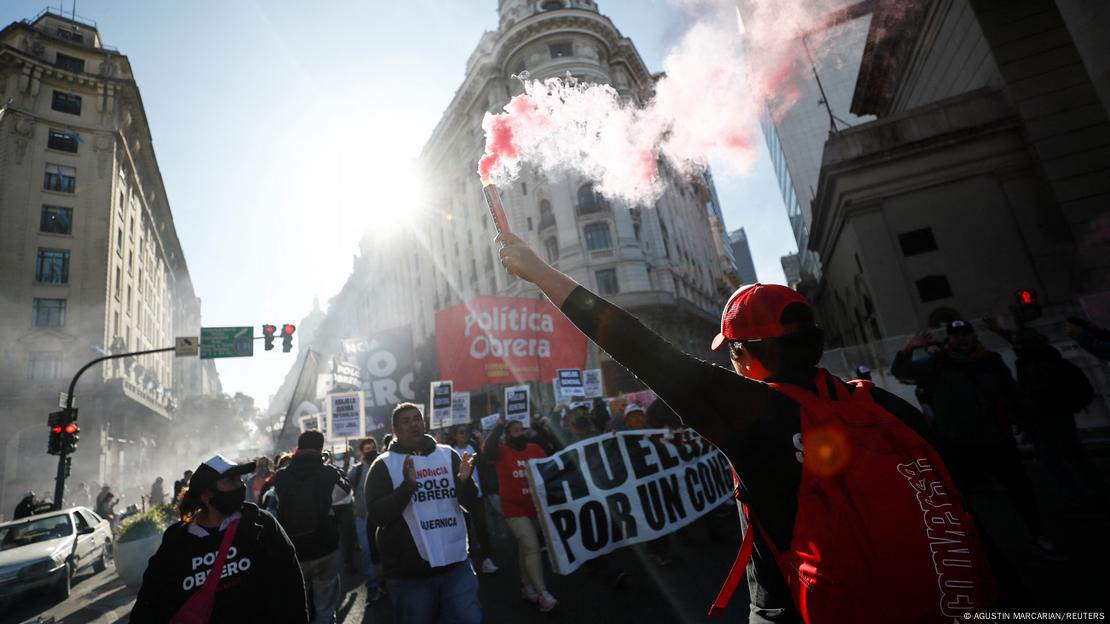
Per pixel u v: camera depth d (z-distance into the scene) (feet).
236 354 58.59
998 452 13.12
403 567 9.61
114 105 99.76
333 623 13.38
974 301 52.65
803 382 3.52
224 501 7.97
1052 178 48.55
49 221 89.35
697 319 103.04
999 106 54.03
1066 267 50.24
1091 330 15.16
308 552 12.92
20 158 88.28
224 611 7.56
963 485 3.28
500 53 98.02
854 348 43.32
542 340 36.70
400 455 10.50
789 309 3.79
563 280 4.01
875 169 58.08
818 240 83.15
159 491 65.41
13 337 82.43
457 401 33.19
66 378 84.48
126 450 103.60
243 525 8.06
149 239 130.93
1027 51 50.70
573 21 91.35
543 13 90.94
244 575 7.83
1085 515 15.52
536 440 19.33
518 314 36.17
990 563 3.01
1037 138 49.49
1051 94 49.39
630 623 13.16
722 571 16.20
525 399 32.48
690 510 18.37
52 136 92.68
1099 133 47.29
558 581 17.67
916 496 2.87
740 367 4.20
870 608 2.73
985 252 53.21
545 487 16.02
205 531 7.88
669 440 19.24
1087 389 15.19
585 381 39.32
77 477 81.15
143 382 107.55
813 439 3.03
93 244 91.91
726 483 20.81
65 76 95.40
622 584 15.70
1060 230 51.06
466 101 112.06
